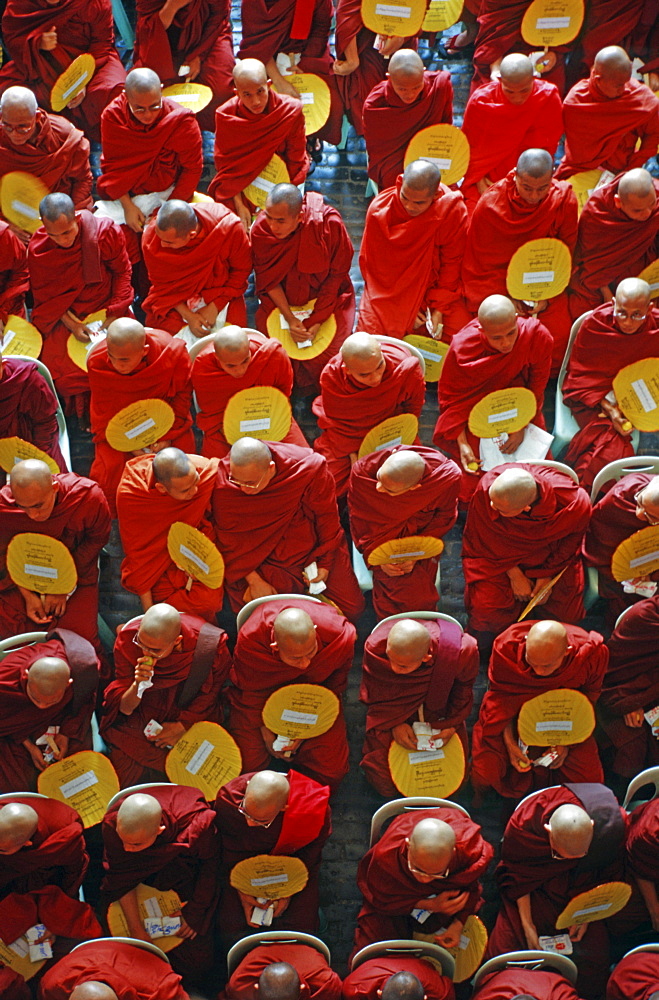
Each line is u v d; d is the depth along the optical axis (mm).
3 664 15047
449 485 15617
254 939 14180
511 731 15602
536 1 19062
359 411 16453
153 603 16328
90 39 19734
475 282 18000
